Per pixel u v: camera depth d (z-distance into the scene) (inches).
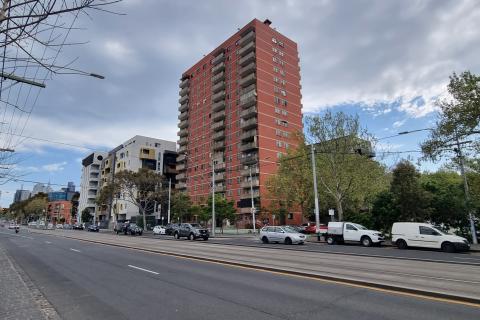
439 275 436.1
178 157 4005.9
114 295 338.6
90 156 5078.7
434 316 253.9
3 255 729.0
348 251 835.4
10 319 252.8
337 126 1493.6
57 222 5684.1
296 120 3280.0
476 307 277.3
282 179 2155.5
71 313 276.1
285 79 3299.7
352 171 1462.8
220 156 3344.0
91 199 4825.3
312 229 1969.7
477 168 1086.4
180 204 2758.4
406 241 962.7
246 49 3208.7
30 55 145.7
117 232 2156.7
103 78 193.0
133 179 2508.6
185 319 255.0
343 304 290.2
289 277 424.8
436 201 1251.2
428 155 1025.5
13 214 6146.7
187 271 481.4
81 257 693.3
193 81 4028.1
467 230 1236.5
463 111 928.3
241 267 518.0
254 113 3031.5
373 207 1370.6
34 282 419.2
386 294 325.7
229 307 285.6
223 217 2353.6
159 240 1328.7
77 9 131.5
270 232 1197.1
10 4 129.2
